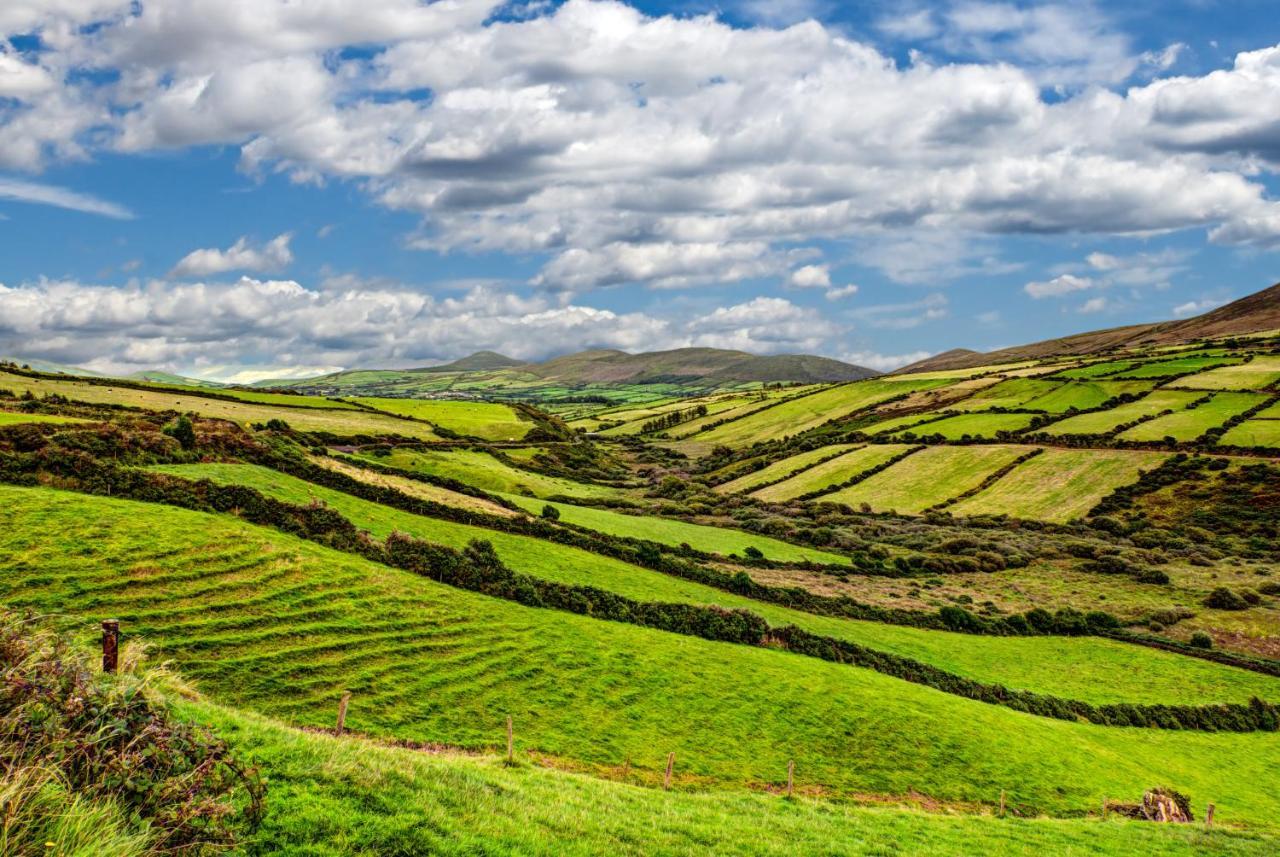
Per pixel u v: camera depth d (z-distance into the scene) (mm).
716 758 37031
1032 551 111938
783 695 45312
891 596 84688
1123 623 83812
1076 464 142875
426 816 15133
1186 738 57875
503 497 92375
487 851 14539
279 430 96062
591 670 42906
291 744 16641
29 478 46844
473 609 46469
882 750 41375
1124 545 113688
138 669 19000
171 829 10484
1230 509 120250
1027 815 37844
